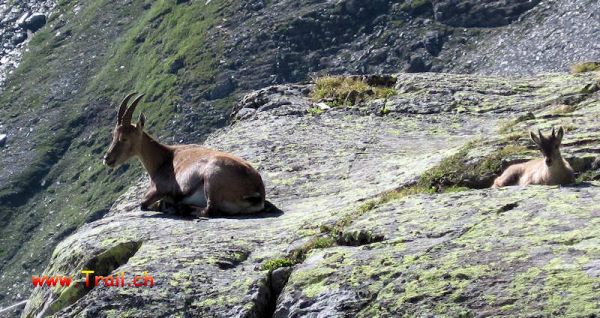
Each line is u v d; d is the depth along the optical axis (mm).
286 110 52375
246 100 56906
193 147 36500
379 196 33938
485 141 37688
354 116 50594
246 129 49312
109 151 36156
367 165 40000
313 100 54719
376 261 24734
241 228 31125
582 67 57750
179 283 26312
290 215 32875
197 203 34156
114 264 30266
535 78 55281
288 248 28141
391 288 23250
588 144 35375
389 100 52094
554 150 31500
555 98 48719
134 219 33750
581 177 32719
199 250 28531
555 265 22172
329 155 42375
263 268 26828
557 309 20562
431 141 44375
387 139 45281
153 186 35719
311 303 24078
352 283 24047
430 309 22016
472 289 22172
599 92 47625
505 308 21141
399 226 27031
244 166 33750
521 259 22906
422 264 23859
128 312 25500
